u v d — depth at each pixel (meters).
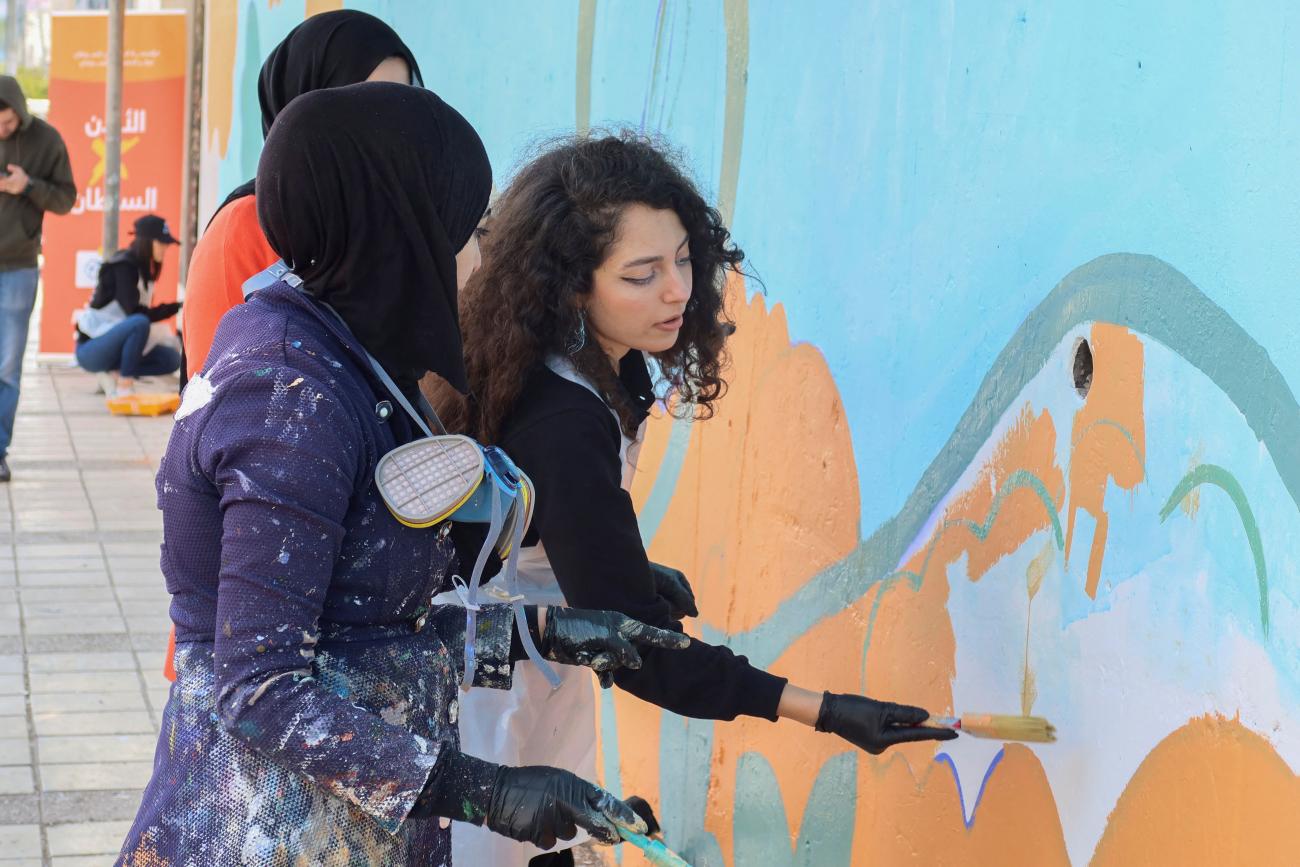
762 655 2.93
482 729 2.58
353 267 1.70
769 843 2.91
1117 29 1.76
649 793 3.62
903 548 2.34
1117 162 1.76
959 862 2.14
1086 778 1.80
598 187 2.12
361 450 1.70
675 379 2.44
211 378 1.68
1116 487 1.75
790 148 2.79
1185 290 1.62
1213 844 1.56
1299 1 1.45
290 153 1.67
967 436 2.13
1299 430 1.43
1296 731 1.44
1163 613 1.65
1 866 3.50
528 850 2.61
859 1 2.50
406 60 3.21
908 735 2.01
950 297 2.19
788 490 2.80
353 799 1.65
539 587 2.47
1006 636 2.01
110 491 7.56
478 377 2.19
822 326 2.65
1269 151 1.49
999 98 2.05
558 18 4.13
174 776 1.72
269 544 1.60
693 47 3.25
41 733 4.36
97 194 11.41
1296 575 1.44
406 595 1.77
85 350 9.89
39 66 37.03
